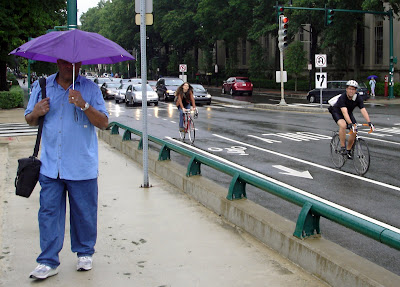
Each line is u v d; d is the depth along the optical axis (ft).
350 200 28.30
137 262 17.35
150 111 102.99
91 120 15.24
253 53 196.13
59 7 119.14
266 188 20.27
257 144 51.88
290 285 15.35
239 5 179.42
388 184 32.32
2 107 103.45
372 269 14.49
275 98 142.41
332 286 15.16
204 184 25.96
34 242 19.43
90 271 16.51
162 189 28.76
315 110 93.25
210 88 215.72
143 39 28.40
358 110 93.56
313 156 43.65
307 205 17.48
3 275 16.12
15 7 105.09
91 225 16.24
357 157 35.50
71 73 15.26
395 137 55.42
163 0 243.40
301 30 189.37
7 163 37.68
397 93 132.77
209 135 60.70
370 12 110.01
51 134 15.34
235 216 21.68
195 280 15.78
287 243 17.63
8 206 24.95
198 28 228.43
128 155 40.75
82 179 15.44
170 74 292.61
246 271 16.52
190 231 20.86
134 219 22.62
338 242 21.25
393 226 23.24
